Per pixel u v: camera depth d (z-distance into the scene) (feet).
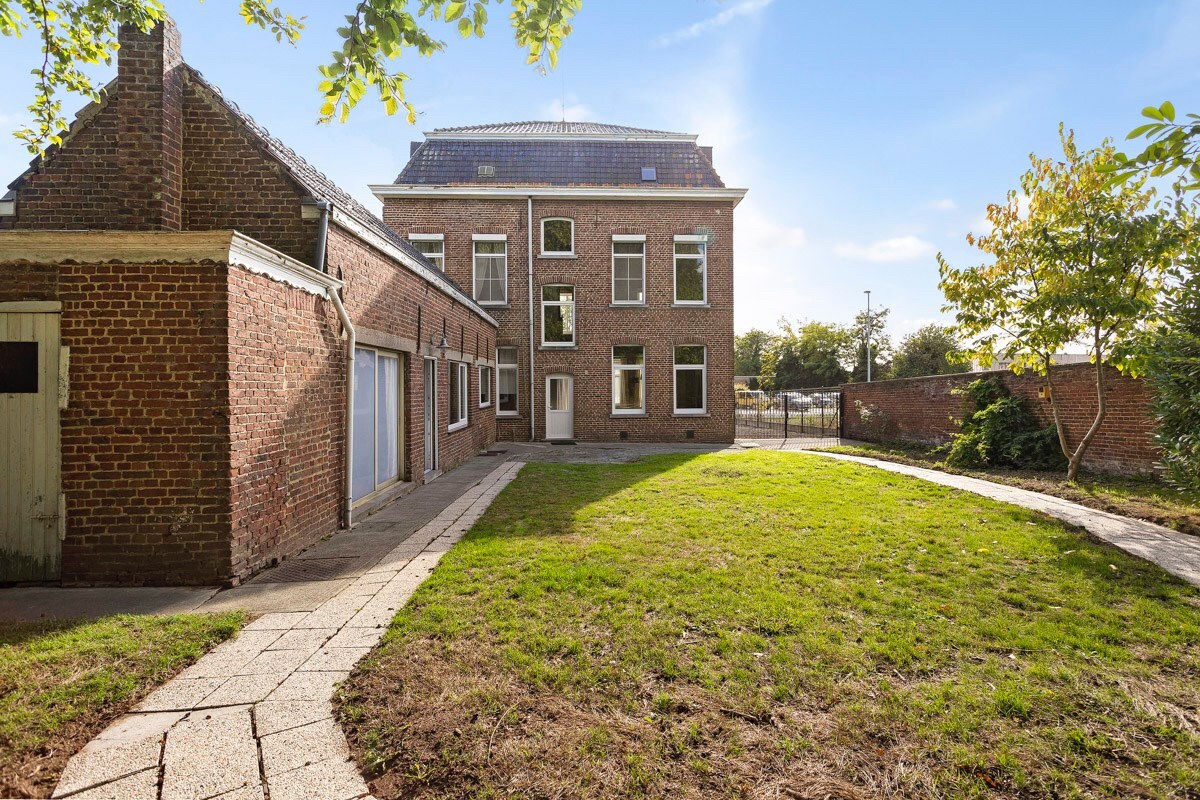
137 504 14.02
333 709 8.48
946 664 9.84
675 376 57.16
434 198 55.47
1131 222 23.94
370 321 22.98
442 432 33.63
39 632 10.94
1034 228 27.22
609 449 48.60
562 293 57.06
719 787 6.86
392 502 24.58
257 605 12.75
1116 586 13.66
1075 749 7.64
